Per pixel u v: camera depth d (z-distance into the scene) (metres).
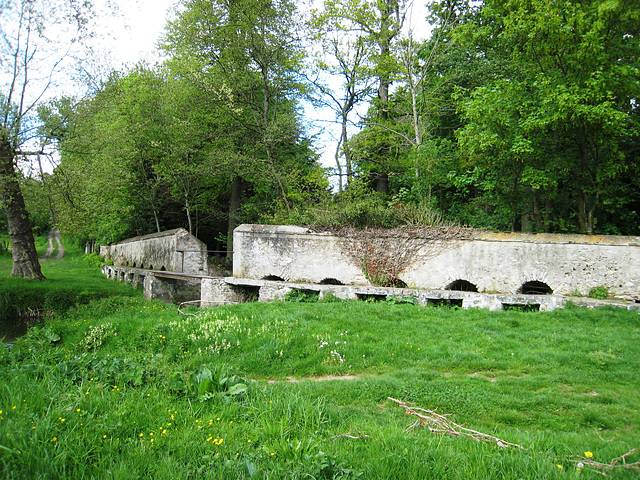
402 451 4.01
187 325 10.31
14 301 17.00
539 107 12.55
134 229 29.64
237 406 5.09
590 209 12.88
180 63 20.95
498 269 12.34
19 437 3.73
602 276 11.27
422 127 19.45
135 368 6.14
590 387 6.61
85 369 6.05
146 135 24.09
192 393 5.45
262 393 5.60
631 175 13.92
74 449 3.76
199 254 19.19
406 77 18.64
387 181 21.84
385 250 13.66
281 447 3.96
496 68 16.44
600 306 10.27
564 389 6.60
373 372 7.69
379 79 20.55
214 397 5.30
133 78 24.30
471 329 9.42
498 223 16.28
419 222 13.96
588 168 12.57
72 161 20.52
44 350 8.66
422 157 16.56
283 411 4.95
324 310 11.10
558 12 11.26
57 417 4.27
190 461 3.74
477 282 12.56
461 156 16.23
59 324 11.91
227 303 15.04
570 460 4.03
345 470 3.54
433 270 13.11
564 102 10.95
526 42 12.46
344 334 9.28
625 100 12.25
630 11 10.94
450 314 10.56
